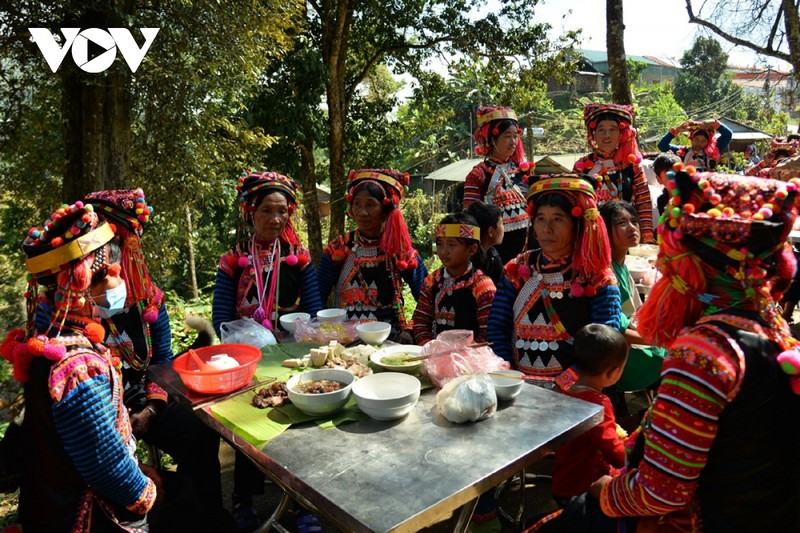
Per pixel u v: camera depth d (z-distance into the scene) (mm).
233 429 1770
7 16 5625
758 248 1271
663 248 1398
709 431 1264
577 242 2416
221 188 7945
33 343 1643
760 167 5305
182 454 2389
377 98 13000
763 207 1262
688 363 1284
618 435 2082
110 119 6340
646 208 3922
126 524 1756
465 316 2869
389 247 3189
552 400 1943
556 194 2410
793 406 1323
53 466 1710
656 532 1466
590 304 2432
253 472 2465
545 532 1735
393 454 1598
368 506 1352
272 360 2336
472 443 1650
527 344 2514
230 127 7617
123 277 2232
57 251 1694
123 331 2330
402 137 12906
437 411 1874
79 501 1720
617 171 3967
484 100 20344
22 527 1806
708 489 1357
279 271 3033
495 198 3705
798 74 8531
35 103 7148
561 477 2053
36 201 7848
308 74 9938
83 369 1633
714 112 24188
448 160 24562
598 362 2076
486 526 2320
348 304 3299
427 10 11383
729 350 1264
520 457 1562
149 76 6301
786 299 4512
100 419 1630
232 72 6773
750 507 1322
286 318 2824
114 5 5539
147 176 7223
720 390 1246
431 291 3029
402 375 1979
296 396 1812
